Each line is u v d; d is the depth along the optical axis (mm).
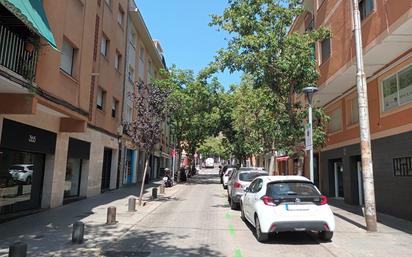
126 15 27062
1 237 9414
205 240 9617
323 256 8062
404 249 8609
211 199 20719
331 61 16812
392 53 12992
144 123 17125
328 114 21125
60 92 13211
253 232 10727
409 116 12586
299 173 14891
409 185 12516
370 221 10773
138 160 33906
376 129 14852
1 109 10680
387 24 11570
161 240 9617
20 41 10180
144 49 34812
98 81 20625
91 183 19703
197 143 46125
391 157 13656
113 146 24156
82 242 9039
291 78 14688
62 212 13953
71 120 15312
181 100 33688
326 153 21406
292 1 15375
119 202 17609
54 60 12586
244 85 27391
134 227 11562
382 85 14602
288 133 15000
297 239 9742
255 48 14805
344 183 18391
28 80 10305
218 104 37031
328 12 17562
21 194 13211
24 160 13320
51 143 14617
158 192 24469
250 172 16375
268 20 15234
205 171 92812
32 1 10211
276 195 9422
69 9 14273
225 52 15289
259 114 26016
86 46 16109
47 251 8133
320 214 9203
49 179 14844
